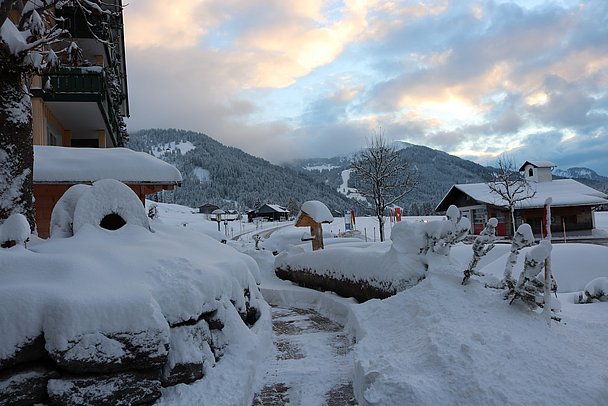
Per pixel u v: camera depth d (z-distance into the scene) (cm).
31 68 576
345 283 883
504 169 3319
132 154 957
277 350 621
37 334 352
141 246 502
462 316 475
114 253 459
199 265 496
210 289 476
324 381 482
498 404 314
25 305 354
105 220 580
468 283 564
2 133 550
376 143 2969
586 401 311
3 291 357
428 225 689
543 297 485
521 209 3095
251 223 7112
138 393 366
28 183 574
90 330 358
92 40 1542
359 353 465
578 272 834
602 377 339
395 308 570
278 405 430
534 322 461
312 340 674
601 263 847
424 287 580
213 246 632
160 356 377
